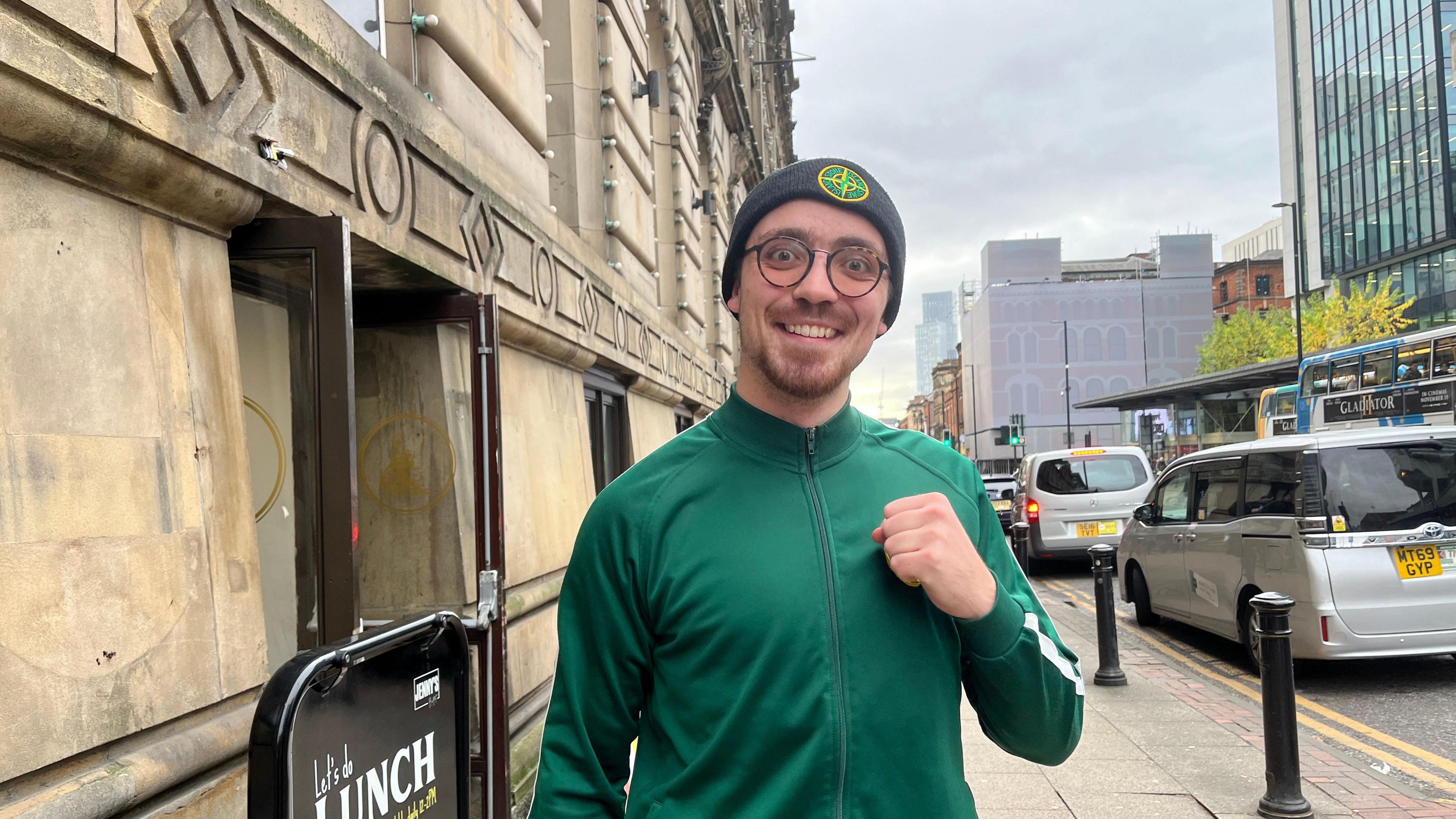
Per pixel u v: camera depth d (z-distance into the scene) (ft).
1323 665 21.74
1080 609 32.94
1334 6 183.73
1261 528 20.22
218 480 6.74
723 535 4.09
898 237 4.66
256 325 8.32
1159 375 284.82
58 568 5.12
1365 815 12.23
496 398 11.72
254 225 7.60
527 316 14.57
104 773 5.25
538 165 16.88
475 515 11.66
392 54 11.48
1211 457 23.79
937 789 3.89
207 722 6.31
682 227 36.35
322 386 7.69
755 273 4.44
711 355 48.01
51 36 5.10
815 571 3.99
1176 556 24.61
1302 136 197.16
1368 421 50.72
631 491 4.32
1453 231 155.33
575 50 22.52
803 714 3.77
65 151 5.32
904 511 3.93
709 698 3.88
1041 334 289.94
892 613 4.03
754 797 3.77
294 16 8.10
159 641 5.87
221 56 6.82
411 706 5.22
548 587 14.83
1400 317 147.64
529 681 13.65
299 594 8.19
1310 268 195.83
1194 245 284.61
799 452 4.33
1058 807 12.66
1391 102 168.45
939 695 4.03
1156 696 19.02
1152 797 12.95
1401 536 18.22
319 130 8.27
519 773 12.42
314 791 4.15
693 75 42.83
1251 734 16.08
